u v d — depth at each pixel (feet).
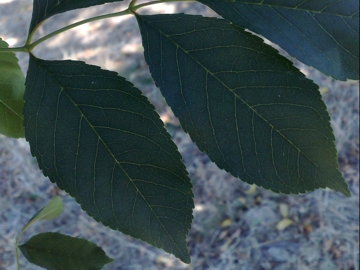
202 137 0.46
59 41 3.91
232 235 2.58
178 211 0.48
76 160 0.48
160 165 0.48
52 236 0.68
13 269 2.53
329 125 0.44
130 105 0.47
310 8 0.41
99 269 0.69
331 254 2.39
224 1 0.44
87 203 0.48
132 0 0.47
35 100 0.48
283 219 2.59
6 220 2.77
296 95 0.44
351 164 2.71
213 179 2.85
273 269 2.39
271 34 0.43
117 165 0.48
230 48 0.44
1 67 0.66
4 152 3.13
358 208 2.55
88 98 0.48
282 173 0.46
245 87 0.45
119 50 3.68
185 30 0.45
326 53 0.41
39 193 2.91
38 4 0.52
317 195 2.66
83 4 0.50
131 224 0.49
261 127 0.45
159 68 0.46
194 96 0.45
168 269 2.52
